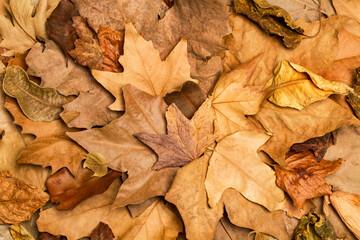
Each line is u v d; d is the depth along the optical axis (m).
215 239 0.85
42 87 0.81
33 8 0.84
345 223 0.88
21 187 0.81
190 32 0.85
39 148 0.81
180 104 0.83
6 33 0.83
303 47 0.87
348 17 0.87
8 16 0.84
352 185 0.89
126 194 0.80
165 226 0.83
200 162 0.82
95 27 0.83
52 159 0.81
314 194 0.86
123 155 0.81
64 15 0.82
